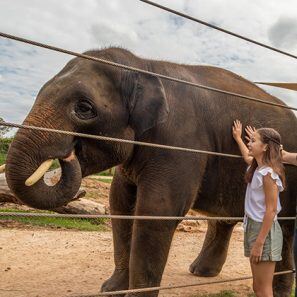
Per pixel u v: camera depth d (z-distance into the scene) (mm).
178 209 4879
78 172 4668
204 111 5344
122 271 5594
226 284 6707
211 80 5734
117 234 5617
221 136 5453
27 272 6879
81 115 4652
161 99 4801
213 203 5633
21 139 4348
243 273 7605
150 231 4703
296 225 4203
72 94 4621
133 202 5539
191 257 8828
